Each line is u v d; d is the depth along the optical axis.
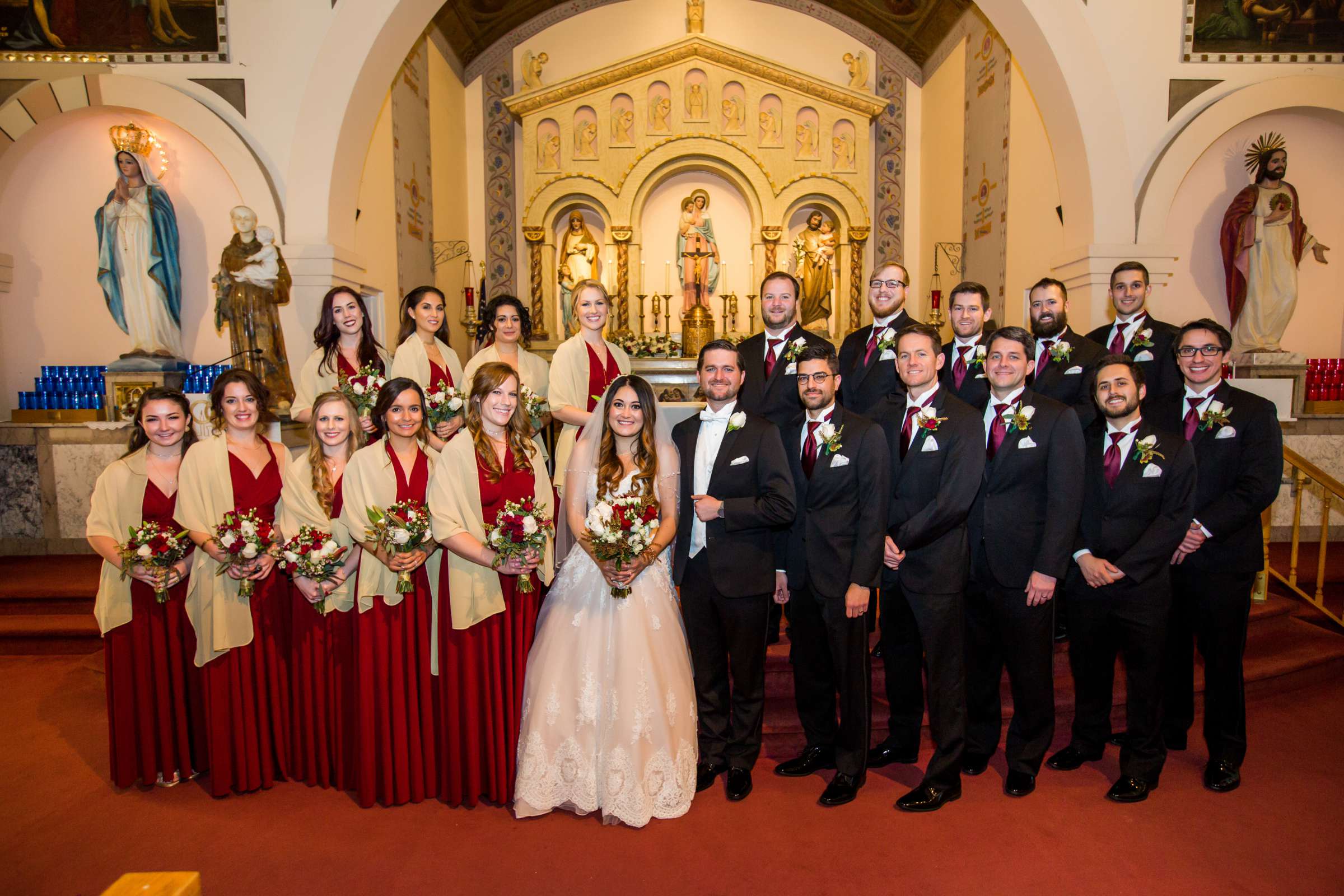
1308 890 2.35
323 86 5.06
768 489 2.78
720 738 3.01
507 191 9.17
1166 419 3.21
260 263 4.73
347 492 2.80
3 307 5.75
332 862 2.49
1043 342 3.66
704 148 8.70
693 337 8.25
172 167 5.57
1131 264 3.66
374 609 2.77
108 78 5.03
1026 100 6.41
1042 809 2.79
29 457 5.41
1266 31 5.14
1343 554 5.33
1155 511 2.85
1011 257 6.70
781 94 8.71
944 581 2.74
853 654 2.79
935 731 2.82
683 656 2.81
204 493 2.89
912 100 9.12
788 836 2.62
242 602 2.88
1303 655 4.03
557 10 9.04
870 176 9.13
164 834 2.67
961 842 2.59
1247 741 3.37
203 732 3.05
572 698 2.73
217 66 5.11
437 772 2.89
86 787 3.00
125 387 5.39
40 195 5.70
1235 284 5.72
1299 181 5.84
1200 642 3.06
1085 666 3.05
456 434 2.96
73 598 4.61
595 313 3.71
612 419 2.82
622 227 8.68
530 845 2.58
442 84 8.27
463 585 2.72
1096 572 2.84
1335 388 5.79
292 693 3.03
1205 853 2.54
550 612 2.85
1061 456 2.75
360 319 3.69
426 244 7.70
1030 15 5.02
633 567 2.63
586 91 8.62
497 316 3.79
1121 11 5.09
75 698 3.85
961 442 2.72
